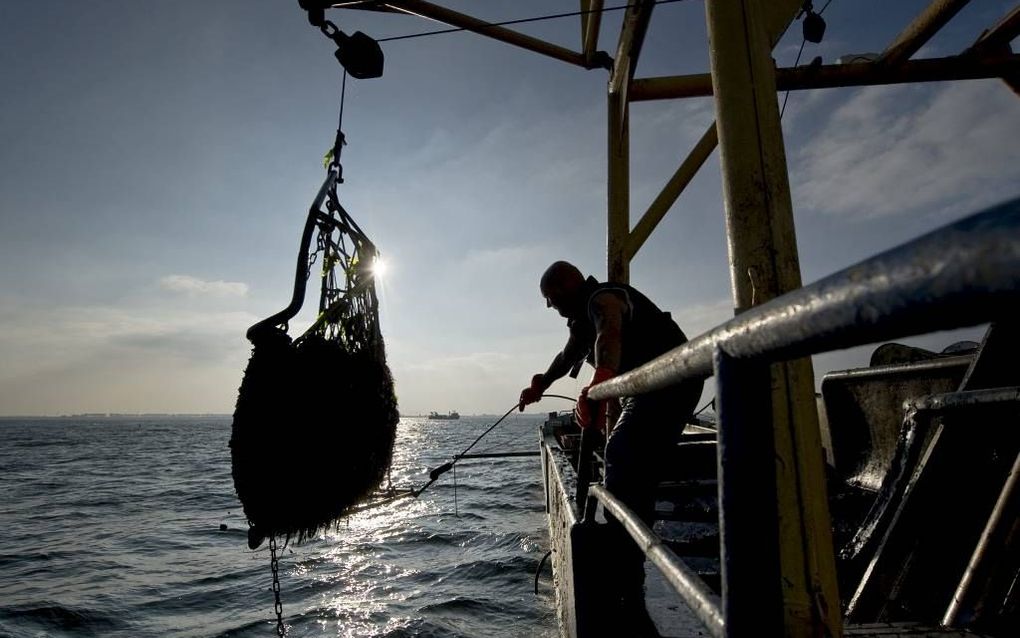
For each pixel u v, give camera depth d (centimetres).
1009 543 192
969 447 243
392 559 1193
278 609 286
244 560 1240
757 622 63
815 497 155
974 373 256
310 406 228
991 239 26
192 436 11525
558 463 526
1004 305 26
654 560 105
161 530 1662
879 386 418
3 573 1173
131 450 6631
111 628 842
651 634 210
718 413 68
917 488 244
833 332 45
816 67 409
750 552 64
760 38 181
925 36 362
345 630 780
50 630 837
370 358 254
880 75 404
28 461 4872
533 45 444
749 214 169
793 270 166
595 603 216
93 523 1814
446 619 799
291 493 225
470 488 2547
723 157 177
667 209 454
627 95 412
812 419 160
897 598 226
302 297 238
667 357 93
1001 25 376
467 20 404
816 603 150
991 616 187
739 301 168
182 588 1033
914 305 33
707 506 382
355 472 238
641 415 246
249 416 226
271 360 231
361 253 269
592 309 266
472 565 1095
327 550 1303
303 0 308
